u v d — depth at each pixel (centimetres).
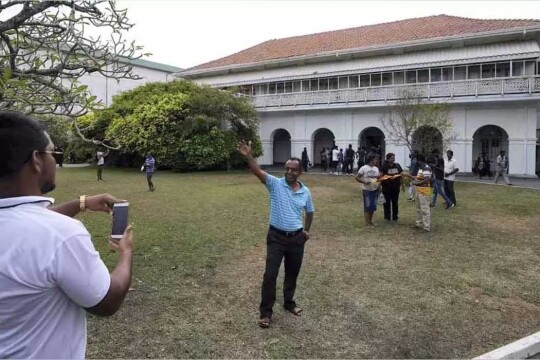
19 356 145
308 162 3098
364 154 2728
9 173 153
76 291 148
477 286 602
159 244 812
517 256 755
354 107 2880
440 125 2003
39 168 160
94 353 399
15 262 142
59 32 429
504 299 557
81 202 224
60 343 151
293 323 476
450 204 1259
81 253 150
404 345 429
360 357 404
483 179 2291
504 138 2634
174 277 622
